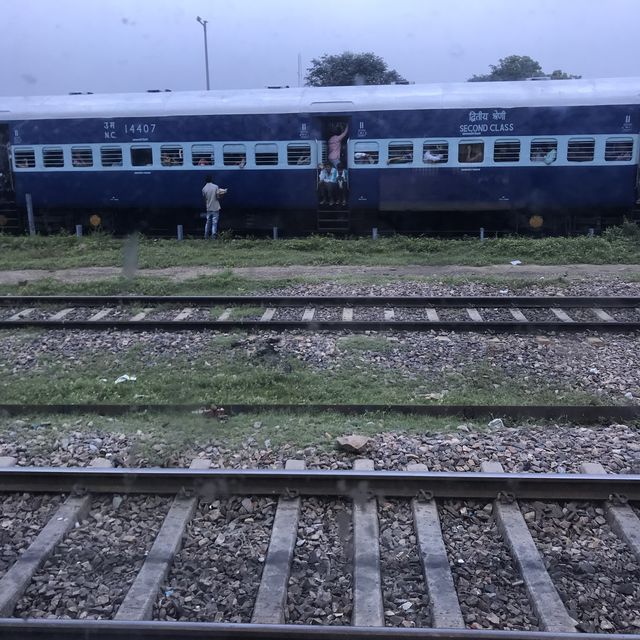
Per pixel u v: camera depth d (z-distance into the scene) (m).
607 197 15.87
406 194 16.34
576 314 9.39
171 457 5.22
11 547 4.15
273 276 12.48
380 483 4.58
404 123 16.03
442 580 3.75
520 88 15.88
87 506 4.57
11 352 8.05
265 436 5.54
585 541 4.15
